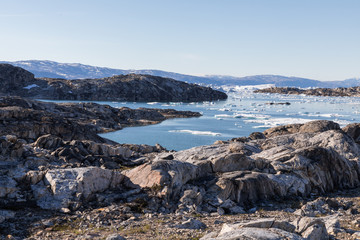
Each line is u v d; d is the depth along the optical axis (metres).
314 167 28.98
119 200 21.41
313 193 27.77
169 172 23.58
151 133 98.00
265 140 42.88
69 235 15.58
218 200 22.56
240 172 26.11
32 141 50.09
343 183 30.88
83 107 120.81
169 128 111.25
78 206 19.66
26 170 23.25
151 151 49.47
